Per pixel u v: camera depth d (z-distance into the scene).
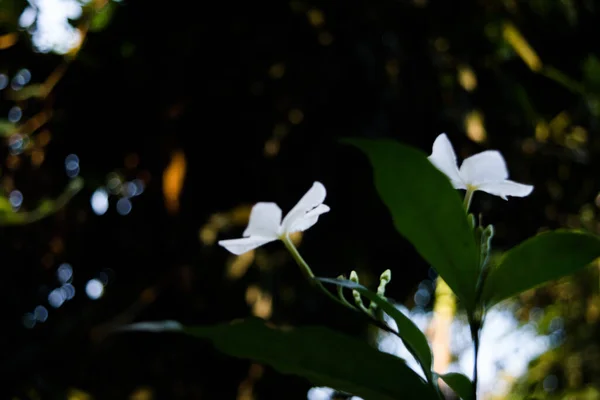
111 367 1.91
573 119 2.11
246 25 1.75
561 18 2.01
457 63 1.88
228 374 1.93
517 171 2.04
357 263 1.96
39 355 1.82
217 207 1.89
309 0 1.73
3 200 1.51
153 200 1.94
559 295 2.90
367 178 1.85
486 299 0.74
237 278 1.83
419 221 0.74
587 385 2.69
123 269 1.99
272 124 1.81
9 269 1.91
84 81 1.87
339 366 0.75
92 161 1.96
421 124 1.89
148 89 1.86
